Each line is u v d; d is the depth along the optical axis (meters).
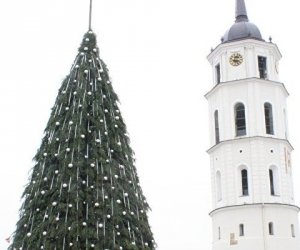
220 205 52.44
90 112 20.19
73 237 18.19
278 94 55.28
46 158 19.59
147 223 20.20
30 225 18.91
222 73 56.06
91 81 20.78
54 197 18.77
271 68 56.16
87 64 21.05
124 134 20.81
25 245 18.67
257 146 52.22
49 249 18.14
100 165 19.33
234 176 52.03
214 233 52.34
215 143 55.41
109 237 18.42
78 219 18.45
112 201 18.98
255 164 51.69
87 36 21.70
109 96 20.89
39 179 19.33
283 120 54.91
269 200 50.75
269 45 56.28
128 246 18.67
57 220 18.34
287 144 54.19
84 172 19.16
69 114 20.03
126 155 20.44
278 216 50.34
